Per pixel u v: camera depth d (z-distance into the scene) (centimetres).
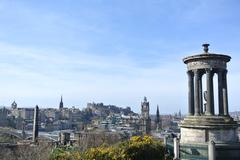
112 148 3481
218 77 4025
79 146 6694
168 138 4381
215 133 3766
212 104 3941
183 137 4028
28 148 6769
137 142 3756
